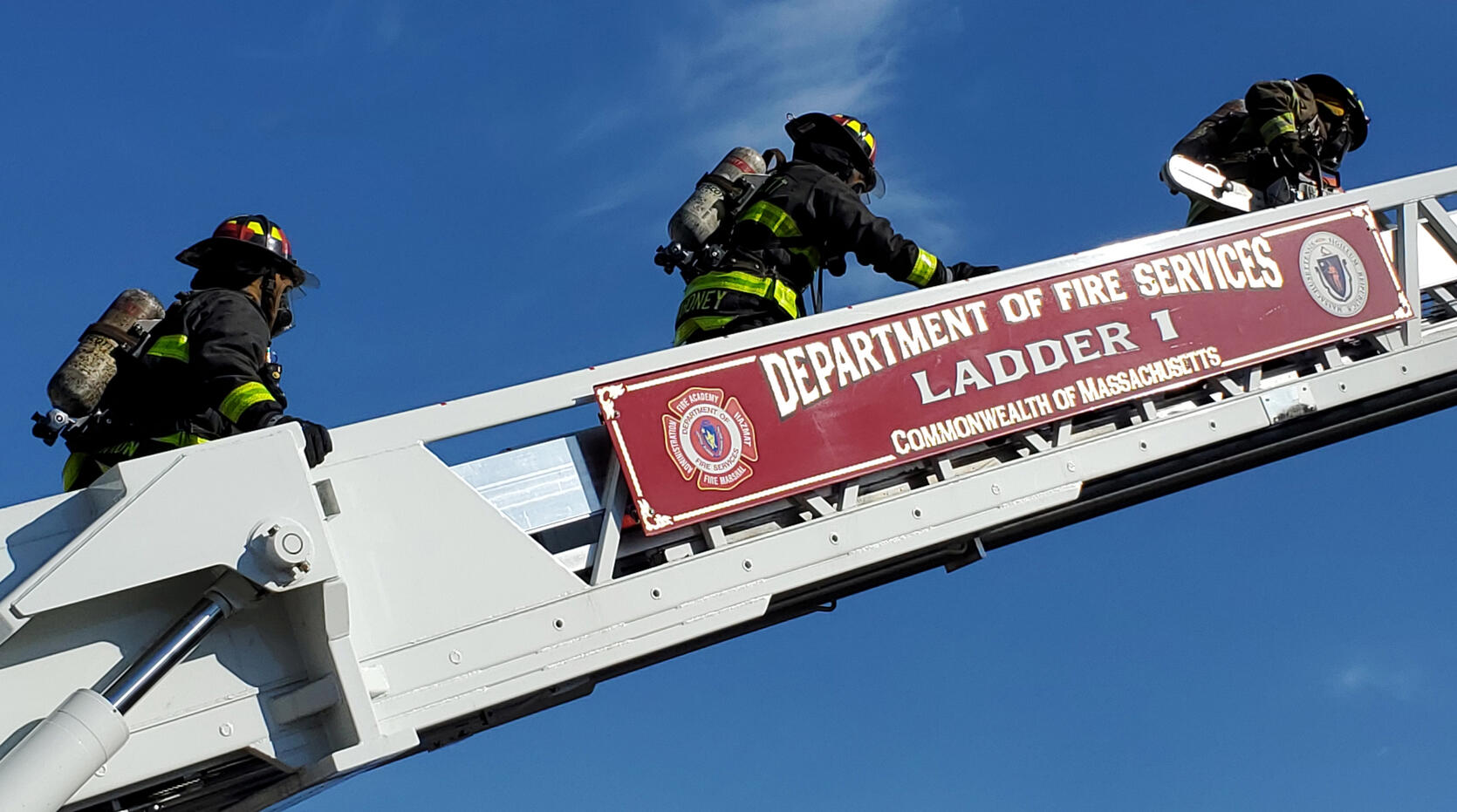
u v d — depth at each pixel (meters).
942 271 5.83
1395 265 6.41
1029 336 5.59
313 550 4.23
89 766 3.88
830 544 5.15
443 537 4.67
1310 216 6.24
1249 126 7.25
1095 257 5.80
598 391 4.95
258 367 4.65
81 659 4.20
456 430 4.78
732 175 5.89
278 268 5.02
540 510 4.98
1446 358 6.34
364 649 4.51
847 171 6.09
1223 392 5.95
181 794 4.68
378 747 4.29
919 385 5.38
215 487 4.21
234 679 4.33
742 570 5.02
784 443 5.13
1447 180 6.50
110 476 4.25
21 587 4.02
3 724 4.10
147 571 4.10
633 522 5.14
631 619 4.83
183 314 4.69
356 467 4.64
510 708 5.11
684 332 5.81
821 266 5.89
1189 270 5.94
